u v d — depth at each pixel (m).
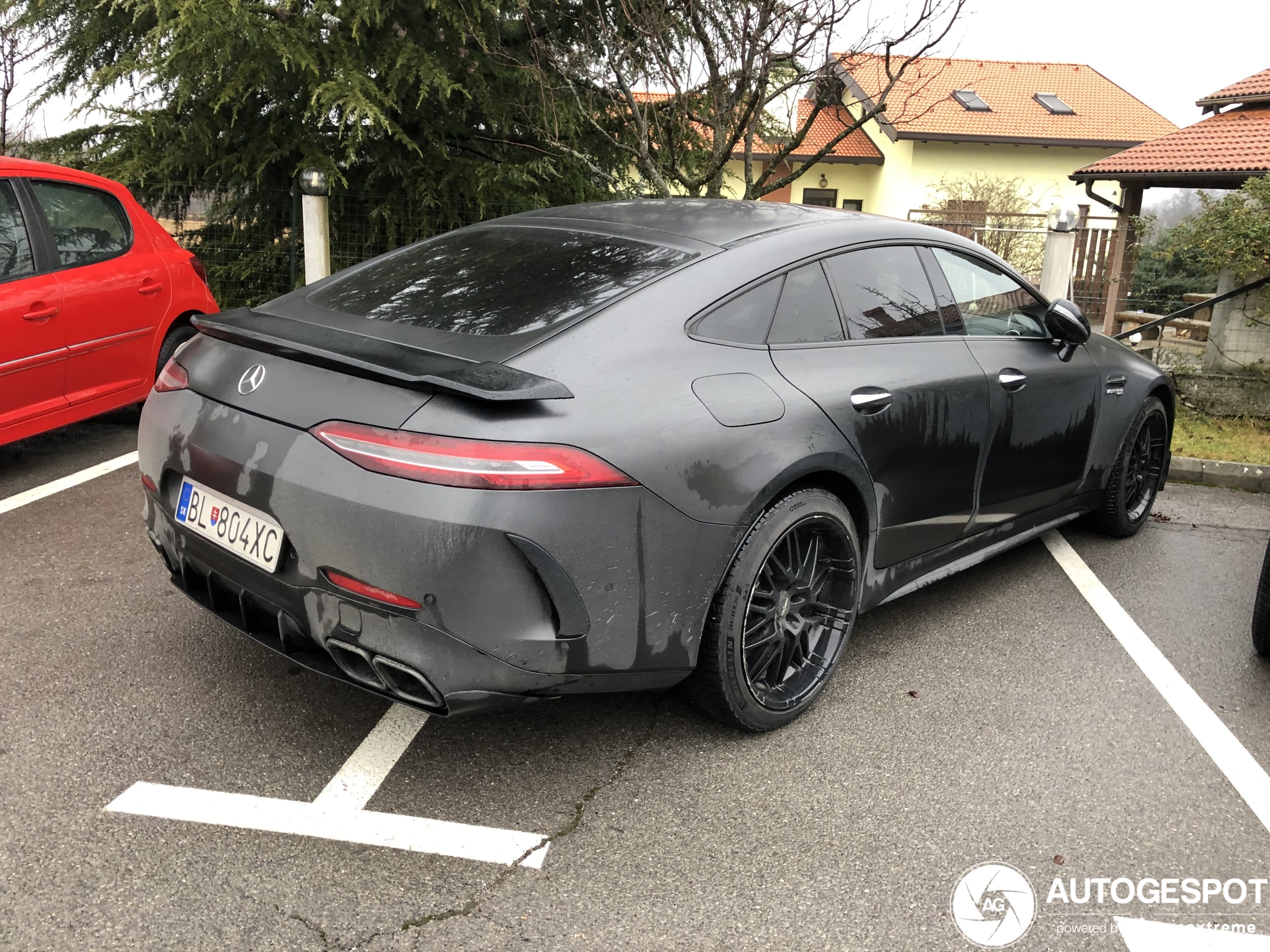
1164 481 4.72
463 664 2.06
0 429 4.22
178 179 8.30
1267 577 3.25
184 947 1.85
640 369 2.29
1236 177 13.34
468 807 2.34
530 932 1.95
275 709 2.71
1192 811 2.47
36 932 1.85
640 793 2.43
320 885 2.04
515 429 2.04
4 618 3.16
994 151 27.41
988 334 3.47
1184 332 9.00
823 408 2.63
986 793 2.50
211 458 2.32
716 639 2.48
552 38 7.57
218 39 7.07
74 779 2.34
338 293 2.77
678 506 2.25
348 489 2.05
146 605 3.31
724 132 7.02
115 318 4.77
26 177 4.46
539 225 3.04
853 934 1.99
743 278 2.62
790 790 2.47
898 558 3.11
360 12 7.43
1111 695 3.07
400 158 8.41
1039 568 4.19
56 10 8.01
